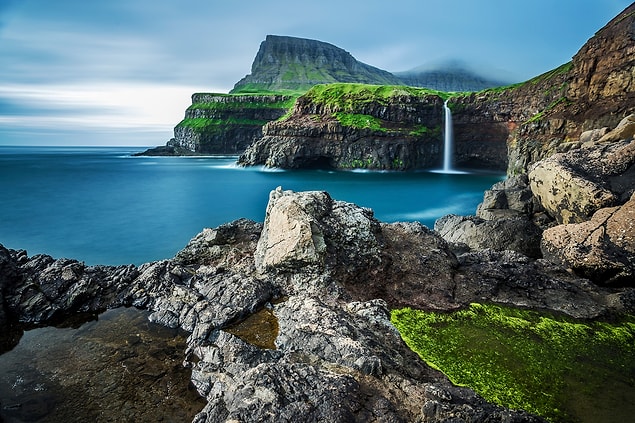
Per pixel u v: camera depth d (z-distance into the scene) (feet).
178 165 390.83
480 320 41.98
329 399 24.66
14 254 50.85
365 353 29.94
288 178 267.18
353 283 47.11
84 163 430.61
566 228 58.03
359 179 259.60
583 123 155.43
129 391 30.53
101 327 40.42
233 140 559.79
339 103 341.00
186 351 35.35
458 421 23.61
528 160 181.88
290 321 36.76
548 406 28.50
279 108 558.56
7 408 28.60
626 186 62.69
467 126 315.37
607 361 34.71
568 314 43.60
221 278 46.16
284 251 45.80
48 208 153.38
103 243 103.60
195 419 25.49
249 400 24.79
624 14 149.28
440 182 242.78
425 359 34.27
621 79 144.05
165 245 102.32
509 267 52.85
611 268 50.31
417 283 48.88
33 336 38.81
